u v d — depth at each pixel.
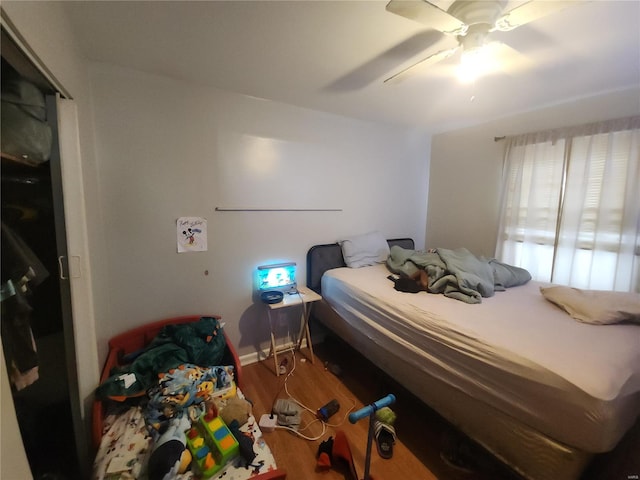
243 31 1.43
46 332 1.26
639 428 1.27
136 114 1.89
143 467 1.24
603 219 2.11
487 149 2.90
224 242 2.29
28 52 0.87
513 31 1.39
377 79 1.97
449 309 1.67
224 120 2.18
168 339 1.92
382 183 3.13
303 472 1.47
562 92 2.15
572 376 1.02
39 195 1.17
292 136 2.50
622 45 1.50
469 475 1.44
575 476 1.02
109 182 1.85
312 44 1.54
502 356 1.21
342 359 2.52
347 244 2.78
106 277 1.89
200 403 1.56
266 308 2.53
